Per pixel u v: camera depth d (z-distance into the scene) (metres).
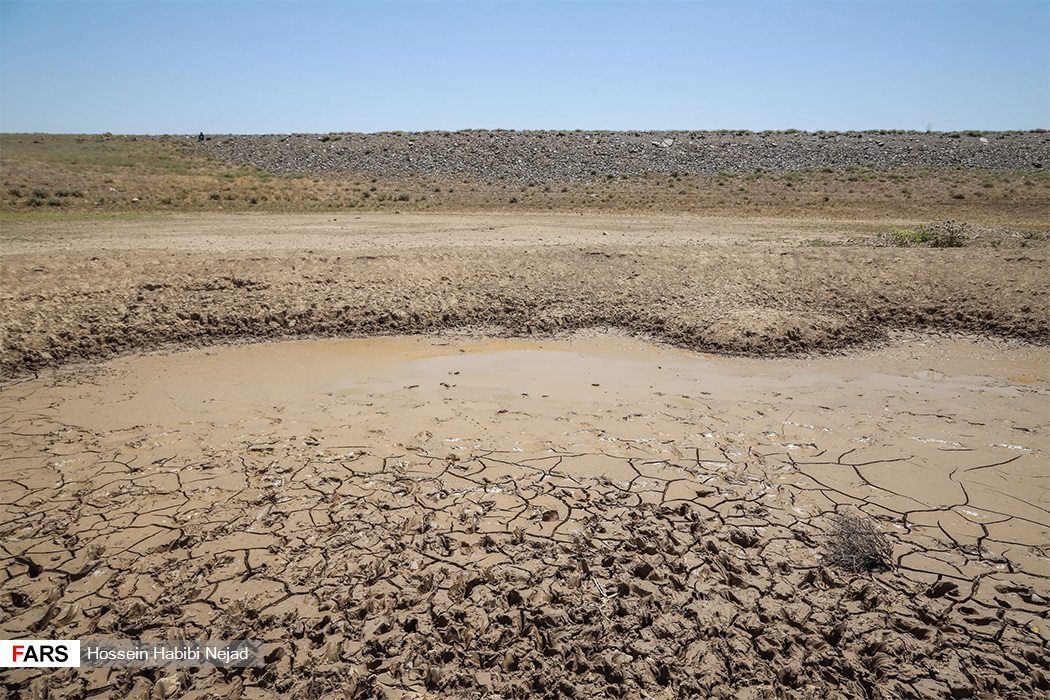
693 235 17.50
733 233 18.03
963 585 3.83
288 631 3.47
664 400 6.82
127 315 8.95
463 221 20.83
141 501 4.70
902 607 3.63
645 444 5.70
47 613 3.56
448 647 3.36
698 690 3.11
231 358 8.24
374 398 6.86
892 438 5.87
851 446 5.69
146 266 10.84
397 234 17.06
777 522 4.48
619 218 22.45
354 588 3.77
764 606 3.65
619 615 3.58
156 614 3.58
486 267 11.72
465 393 7.01
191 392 7.02
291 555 4.08
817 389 7.22
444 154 35.69
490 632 3.44
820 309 9.81
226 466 5.22
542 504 4.68
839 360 8.29
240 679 3.18
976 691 3.10
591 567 3.97
